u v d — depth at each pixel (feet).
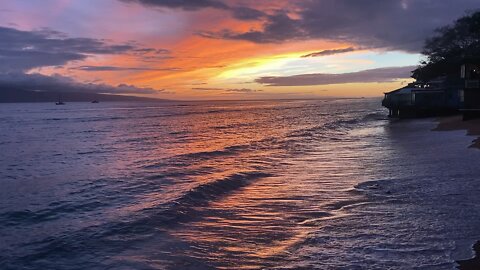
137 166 70.69
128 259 24.84
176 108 629.10
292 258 23.98
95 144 122.52
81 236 30.22
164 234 29.45
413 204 34.19
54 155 97.96
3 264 25.66
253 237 28.27
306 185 46.01
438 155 61.87
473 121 117.50
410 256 23.00
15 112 447.01
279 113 405.39
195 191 42.80
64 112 443.32
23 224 36.14
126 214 35.47
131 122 252.62
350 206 35.19
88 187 52.85
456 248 23.72
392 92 216.74
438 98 173.88
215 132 167.43
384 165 57.21
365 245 25.27
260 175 54.34
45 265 25.26
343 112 386.32
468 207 32.17
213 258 24.47
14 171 73.61
